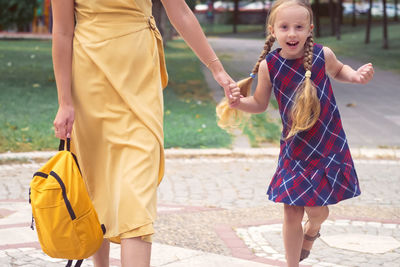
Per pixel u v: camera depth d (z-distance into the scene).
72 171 2.83
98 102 2.94
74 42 2.99
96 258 3.28
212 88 17.94
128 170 2.84
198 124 11.94
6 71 19.58
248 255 4.69
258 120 12.55
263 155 9.75
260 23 68.12
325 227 5.61
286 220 3.58
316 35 46.91
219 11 70.44
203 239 5.12
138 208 2.77
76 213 2.79
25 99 14.05
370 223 5.80
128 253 2.76
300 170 3.47
